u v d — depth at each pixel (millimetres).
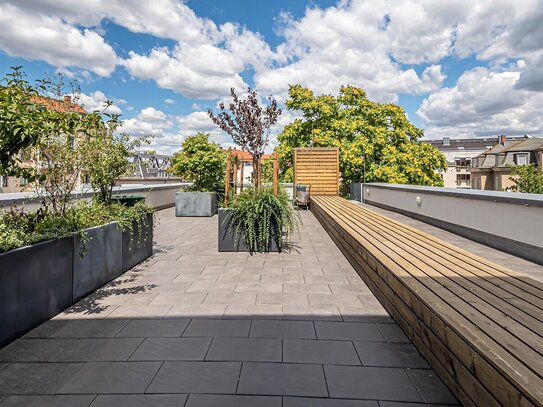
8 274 2201
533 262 4184
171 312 2734
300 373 1866
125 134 4312
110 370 1906
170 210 10766
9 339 2211
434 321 1830
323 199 10117
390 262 2795
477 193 5465
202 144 10688
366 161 19297
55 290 2668
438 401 1623
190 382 1784
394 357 2035
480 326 1544
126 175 4520
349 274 3850
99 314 2693
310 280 3621
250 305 2893
